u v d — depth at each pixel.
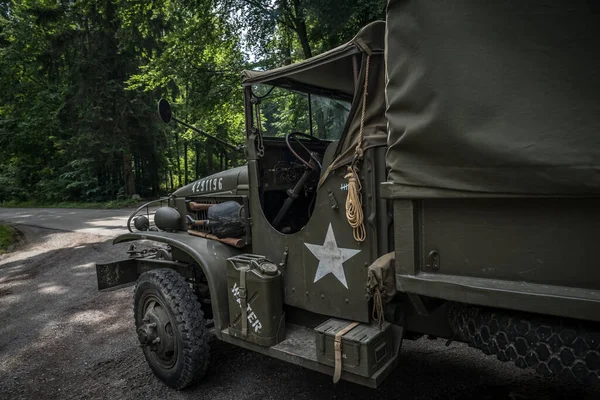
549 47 1.35
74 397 2.93
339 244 2.18
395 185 1.76
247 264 2.46
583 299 1.31
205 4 11.59
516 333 1.56
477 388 2.62
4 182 28.22
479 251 1.59
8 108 27.12
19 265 8.08
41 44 21.83
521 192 1.43
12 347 3.94
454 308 1.88
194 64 12.66
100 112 20.39
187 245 2.87
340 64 2.40
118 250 8.51
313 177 2.98
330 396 2.65
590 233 1.34
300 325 2.61
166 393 2.88
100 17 19.45
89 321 4.54
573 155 1.31
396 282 1.80
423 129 1.63
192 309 2.79
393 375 2.84
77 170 24.44
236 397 2.73
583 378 1.40
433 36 1.58
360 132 2.02
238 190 3.00
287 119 2.92
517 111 1.42
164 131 22.75
